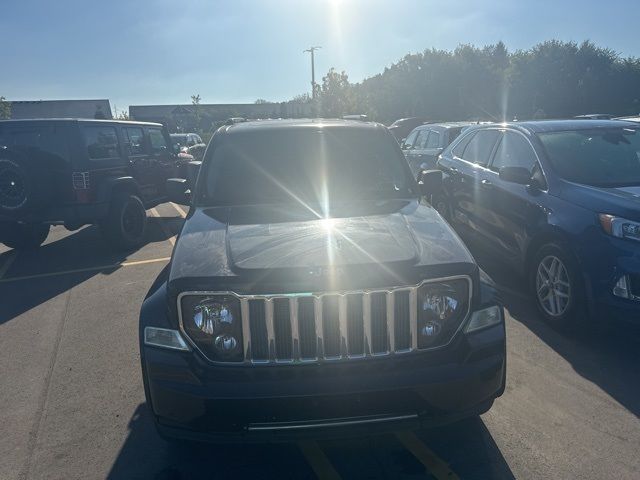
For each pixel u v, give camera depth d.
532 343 4.86
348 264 3.02
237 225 3.78
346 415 2.94
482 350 3.10
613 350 4.71
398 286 3.00
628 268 4.37
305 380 2.93
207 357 3.00
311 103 39.53
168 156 11.31
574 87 51.19
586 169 5.45
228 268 3.08
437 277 3.08
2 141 8.12
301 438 2.96
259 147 4.80
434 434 3.62
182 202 5.27
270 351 2.96
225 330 2.98
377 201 4.34
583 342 4.87
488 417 3.77
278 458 3.46
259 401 2.89
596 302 4.59
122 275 7.61
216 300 2.99
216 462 3.45
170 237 10.12
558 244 5.00
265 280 2.96
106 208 8.59
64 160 8.16
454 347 3.08
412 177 4.78
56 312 6.21
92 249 9.35
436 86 59.31
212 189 4.49
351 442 3.60
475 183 6.76
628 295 4.39
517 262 5.78
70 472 3.39
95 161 8.56
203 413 2.93
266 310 2.95
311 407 2.91
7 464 3.48
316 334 2.96
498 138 6.71
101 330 5.62
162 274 3.63
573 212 4.93
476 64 59.84
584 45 52.06
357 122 5.24
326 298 2.97
